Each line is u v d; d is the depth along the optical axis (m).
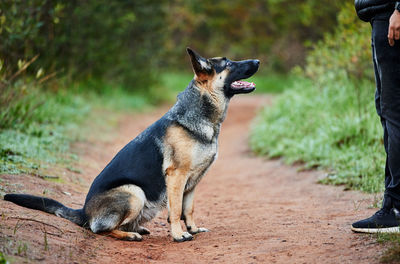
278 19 39.88
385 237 4.52
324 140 10.59
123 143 13.29
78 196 7.34
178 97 5.99
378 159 8.59
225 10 45.22
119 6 21.45
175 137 5.70
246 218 6.79
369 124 10.03
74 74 18.44
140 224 5.99
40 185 7.17
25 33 11.63
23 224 5.05
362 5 4.86
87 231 5.57
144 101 23.34
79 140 11.96
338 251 4.48
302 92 14.46
